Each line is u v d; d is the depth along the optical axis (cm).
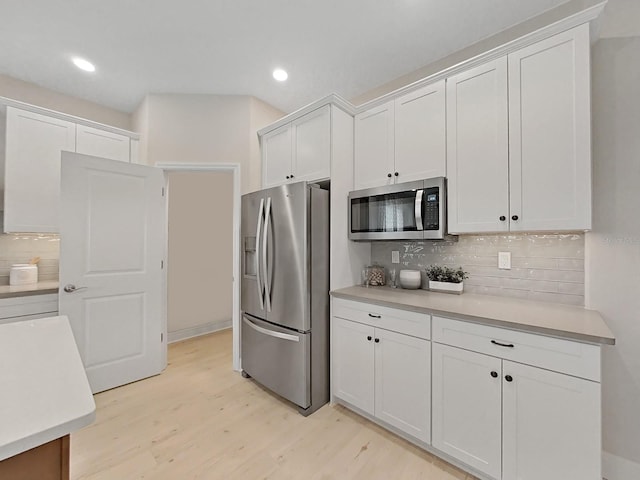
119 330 247
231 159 287
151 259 267
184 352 324
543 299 180
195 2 178
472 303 173
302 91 283
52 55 228
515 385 135
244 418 202
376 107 230
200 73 253
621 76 151
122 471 154
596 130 156
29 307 219
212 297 396
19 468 55
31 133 238
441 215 185
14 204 231
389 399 182
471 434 148
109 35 207
